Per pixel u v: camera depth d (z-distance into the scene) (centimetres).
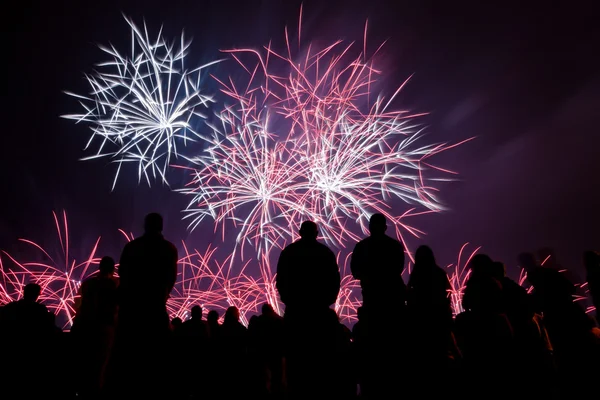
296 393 428
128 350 444
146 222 498
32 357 535
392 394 444
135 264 470
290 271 459
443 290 488
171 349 459
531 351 528
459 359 479
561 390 554
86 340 548
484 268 526
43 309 563
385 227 507
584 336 549
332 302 459
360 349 469
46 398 539
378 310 468
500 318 495
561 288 571
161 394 440
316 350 433
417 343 456
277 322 650
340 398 430
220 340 655
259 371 638
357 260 492
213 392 630
